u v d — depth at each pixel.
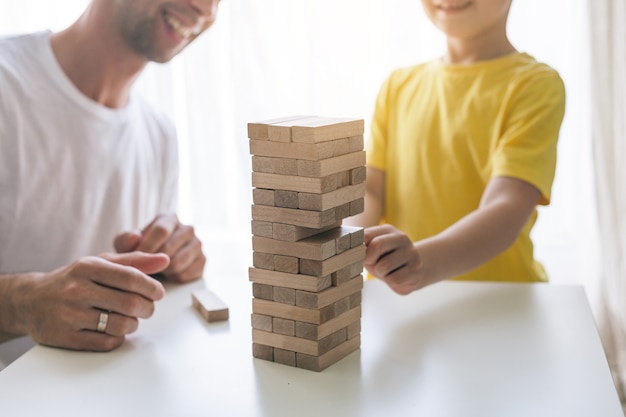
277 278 0.72
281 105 1.70
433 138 1.22
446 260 0.92
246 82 1.69
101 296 0.79
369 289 0.95
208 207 1.78
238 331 0.83
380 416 0.62
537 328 0.81
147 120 1.32
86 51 1.16
